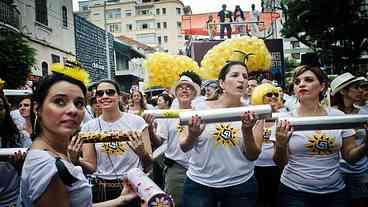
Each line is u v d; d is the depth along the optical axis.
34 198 1.99
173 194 4.94
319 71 3.67
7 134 3.92
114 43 37.28
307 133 3.50
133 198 2.59
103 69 29.91
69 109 2.17
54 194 1.99
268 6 22.80
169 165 5.03
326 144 3.48
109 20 96.94
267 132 4.62
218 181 3.57
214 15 24.47
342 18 11.27
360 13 11.95
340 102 5.01
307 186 3.54
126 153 4.06
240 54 5.11
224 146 3.54
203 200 3.59
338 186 3.60
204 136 3.55
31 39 18.16
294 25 12.08
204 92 6.29
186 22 24.73
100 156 4.08
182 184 4.94
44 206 1.97
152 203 2.22
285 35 12.74
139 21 96.25
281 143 3.33
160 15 96.00
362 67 13.33
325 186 3.53
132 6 96.12
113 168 4.06
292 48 26.23
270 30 20.27
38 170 2.00
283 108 5.43
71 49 23.62
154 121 4.58
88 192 2.17
